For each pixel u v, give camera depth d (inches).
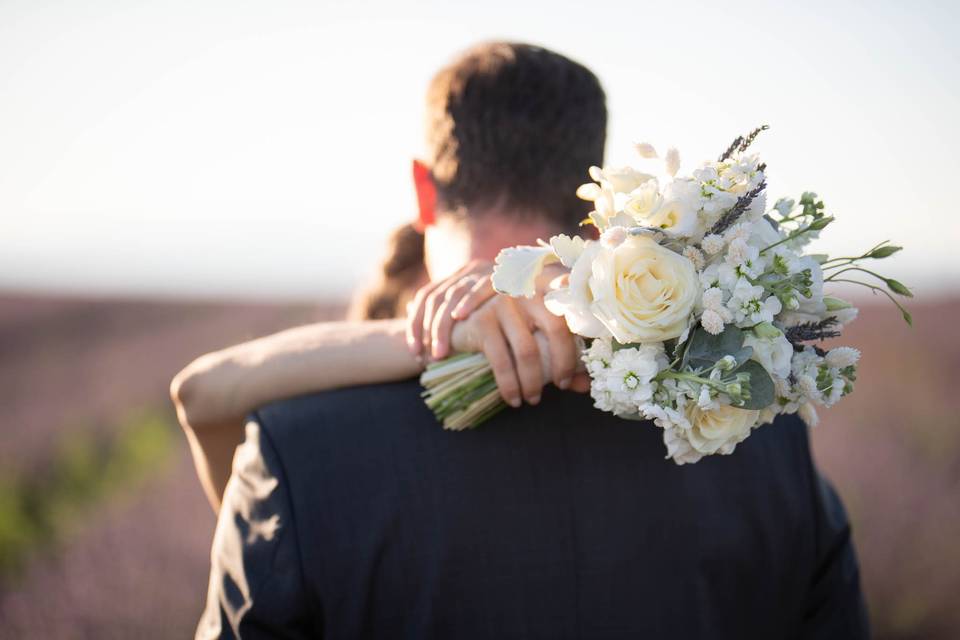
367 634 47.9
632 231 42.3
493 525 49.5
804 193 46.2
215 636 48.1
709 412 43.8
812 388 44.3
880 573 177.2
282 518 47.8
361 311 85.8
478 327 49.1
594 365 43.4
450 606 48.4
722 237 43.7
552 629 49.3
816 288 44.0
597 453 51.8
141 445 256.8
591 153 56.7
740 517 54.0
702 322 42.5
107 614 159.8
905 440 230.8
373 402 51.0
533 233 55.4
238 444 56.7
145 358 356.2
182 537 188.2
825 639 59.1
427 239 59.2
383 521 48.3
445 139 55.7
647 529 51.5
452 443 50.3
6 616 154.3
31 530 194.4
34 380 323.6
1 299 459.2
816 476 59.6
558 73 56.1
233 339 384.8
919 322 335.3
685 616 51.3
